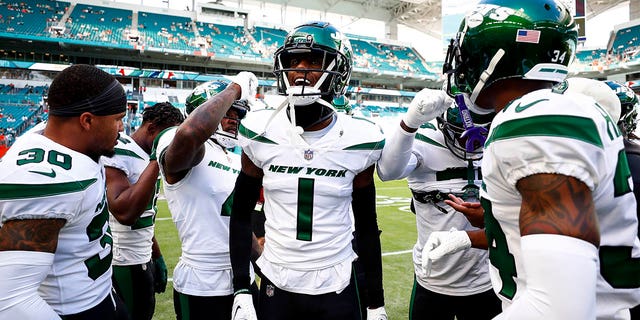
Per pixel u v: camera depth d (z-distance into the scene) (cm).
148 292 256
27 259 119
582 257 74
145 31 2747
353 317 156
